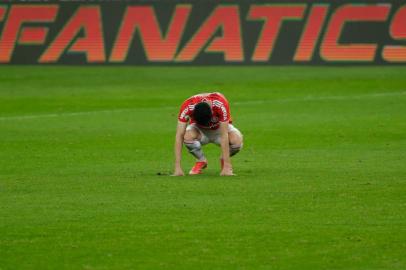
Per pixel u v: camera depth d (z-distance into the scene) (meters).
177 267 29.81
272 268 29.64
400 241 32.88
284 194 41.94
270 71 119.50
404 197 40.97
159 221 36.34
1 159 55.47
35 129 71.31
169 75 117.94
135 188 43.84
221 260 30.61
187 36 125.31
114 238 33.66
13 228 35.41
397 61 121.88
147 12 126.06
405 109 83.38
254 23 124.06
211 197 41.28
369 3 122.19
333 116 78.69
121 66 126.50
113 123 75.19
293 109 85.12
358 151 57.72
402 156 55.03
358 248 31.95
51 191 43.44
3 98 97.75
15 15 129.00
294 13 123.56
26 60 128.62
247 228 35.00
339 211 38.03
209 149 59.53
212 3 124.94
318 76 114.19
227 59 124.69
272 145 61.31
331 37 122.81
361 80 109.88
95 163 53.53
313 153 57.03
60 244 32.88
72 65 127.75
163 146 61.16
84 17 127.50
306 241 32.97
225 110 46.28
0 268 29.89
